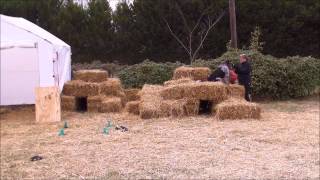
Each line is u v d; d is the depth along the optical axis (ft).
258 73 59.31
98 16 105.81
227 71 52.01
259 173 26.14
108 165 28.45
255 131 38.45
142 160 29.48
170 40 101.24
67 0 112.88
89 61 105.81
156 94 49.21
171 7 98.53
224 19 96.73
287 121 43.60
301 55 96.27
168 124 42.52
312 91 63.36
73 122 45.14
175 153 31.19
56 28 104.94
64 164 28.96
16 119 47.67
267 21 94.79
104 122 44.62
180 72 53.31
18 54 53.67
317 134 37.19
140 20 101.96
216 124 42.04
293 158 29.50
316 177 25.32
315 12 93.61
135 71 66.33
